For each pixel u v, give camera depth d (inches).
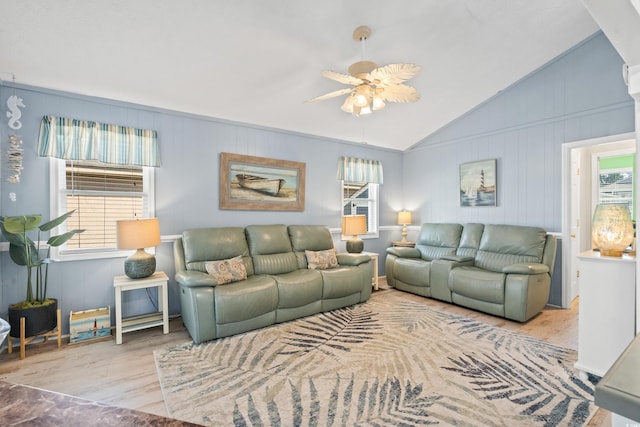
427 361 95.2
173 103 134.3
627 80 72.2
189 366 92.4
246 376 86.7
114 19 92.2
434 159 206.8
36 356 99.3
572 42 138.3
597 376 84.3
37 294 107.1
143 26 95.8
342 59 123.0
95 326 112.2
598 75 137.1
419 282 164.9
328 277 140.0
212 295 110.0
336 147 194.4
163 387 81.4
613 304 82.5
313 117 164.7
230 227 145.9
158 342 110.0
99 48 101.3
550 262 141.6
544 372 88.5
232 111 147.3
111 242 128.5
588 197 177.6
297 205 176.2
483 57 138.2
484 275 137.8
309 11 98.8
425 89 157.0
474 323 127.1
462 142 189.9
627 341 80.4
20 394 23.5
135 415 21.5
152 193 134.3
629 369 24.3
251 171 160.2
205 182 147.9
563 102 147.6
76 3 85.9
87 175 124.0
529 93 159.3
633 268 79.7
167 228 138.1
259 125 163.2
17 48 96.5
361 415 70.4
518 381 84.0
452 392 79.0
